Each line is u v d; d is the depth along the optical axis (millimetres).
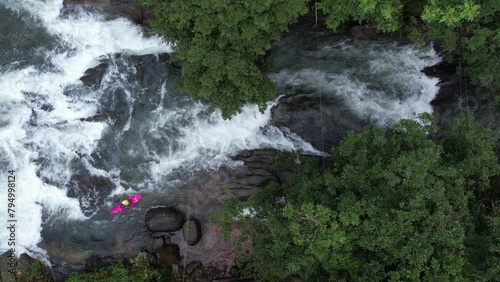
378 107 20266
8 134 20328
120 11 20297
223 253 20156
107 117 20594
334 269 13078
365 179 13508
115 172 20531
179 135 20719
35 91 20438
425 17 14648
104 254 20156
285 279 17297
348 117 20203
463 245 12438
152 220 19766
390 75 20312
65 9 20312
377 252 12531
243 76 16125
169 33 16500
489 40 16562
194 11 14875
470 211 14078
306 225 12445
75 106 20531
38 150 20469
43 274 19766
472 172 13789
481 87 19000
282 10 14820
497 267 11625
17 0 20297
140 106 20656
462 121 14844
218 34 15914
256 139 20625
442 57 19875
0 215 20000
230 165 20484
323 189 14734
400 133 15227
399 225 11781
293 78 20516
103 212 20359
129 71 20609
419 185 12266
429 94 20156
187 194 20438
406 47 20125
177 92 20609
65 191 20422
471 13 13953
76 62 20531
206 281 19953
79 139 20547
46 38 20406
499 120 19266
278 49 20344
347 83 20438
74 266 20000
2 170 20188
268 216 14906
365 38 20016
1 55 20250
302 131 20438
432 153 13047
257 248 14805
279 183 20016
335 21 17109
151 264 19844
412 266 11898
